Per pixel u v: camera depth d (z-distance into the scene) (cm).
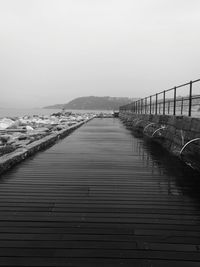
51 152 866
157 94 1285
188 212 374
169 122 962
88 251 275
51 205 396
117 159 748
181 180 533
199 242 294
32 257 264
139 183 511
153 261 259
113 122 2895
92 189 471
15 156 668
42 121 3136
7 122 2462
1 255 267
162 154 832
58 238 301
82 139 1241
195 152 639
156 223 339
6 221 342
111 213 369
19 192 452
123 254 270
